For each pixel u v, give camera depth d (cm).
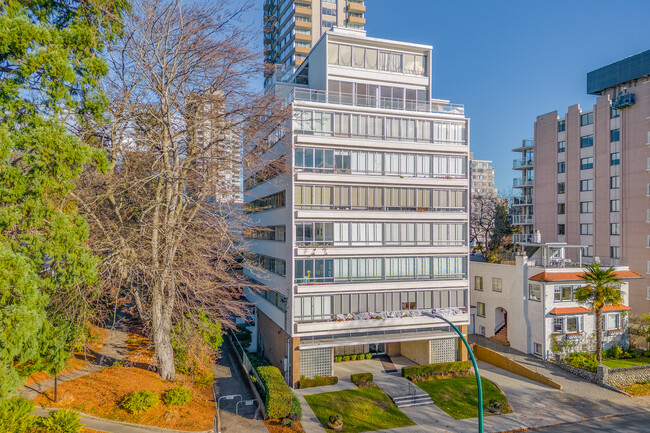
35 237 1557
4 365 1417
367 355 3250
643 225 3788
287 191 2789
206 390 2500
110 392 2066
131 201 2606
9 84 1538
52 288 1667
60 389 2006
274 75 3909
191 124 2478
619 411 2428
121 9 2131
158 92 2302
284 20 7675
